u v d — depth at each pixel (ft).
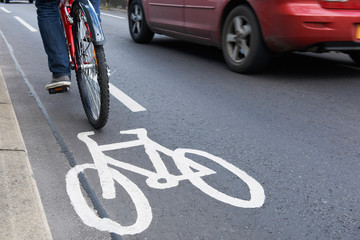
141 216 7.95
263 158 10.54
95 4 12.12
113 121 12.85
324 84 17.63
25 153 10.14
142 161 10.19
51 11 12.57
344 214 8.21
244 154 10.73
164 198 8.60
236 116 13.52
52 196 8.50
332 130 12.52
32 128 12.05
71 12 12.22
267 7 17.12
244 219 7.97
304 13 16.48
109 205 8.27
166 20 23.68
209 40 21.06
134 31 27.58
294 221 7.94
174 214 8.05
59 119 12.91
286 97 15.70
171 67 20.26
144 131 12.08
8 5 66.54
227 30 19.47
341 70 20.39
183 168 9.89
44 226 7.28
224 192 8.89
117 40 28.43
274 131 12.32
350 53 21.31
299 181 9.45
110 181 9.18
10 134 11.18
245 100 15.21
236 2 18.99
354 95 16.11
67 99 14.96
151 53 23.84
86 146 10.96
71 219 7.76
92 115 12.19
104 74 10.84
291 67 20.84
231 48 19.61
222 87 16.85
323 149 11.16
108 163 10.03
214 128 12.44
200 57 22.94
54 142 11.13
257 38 17.98
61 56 12.89
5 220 7.34
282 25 16.84
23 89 15.89
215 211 8.20
